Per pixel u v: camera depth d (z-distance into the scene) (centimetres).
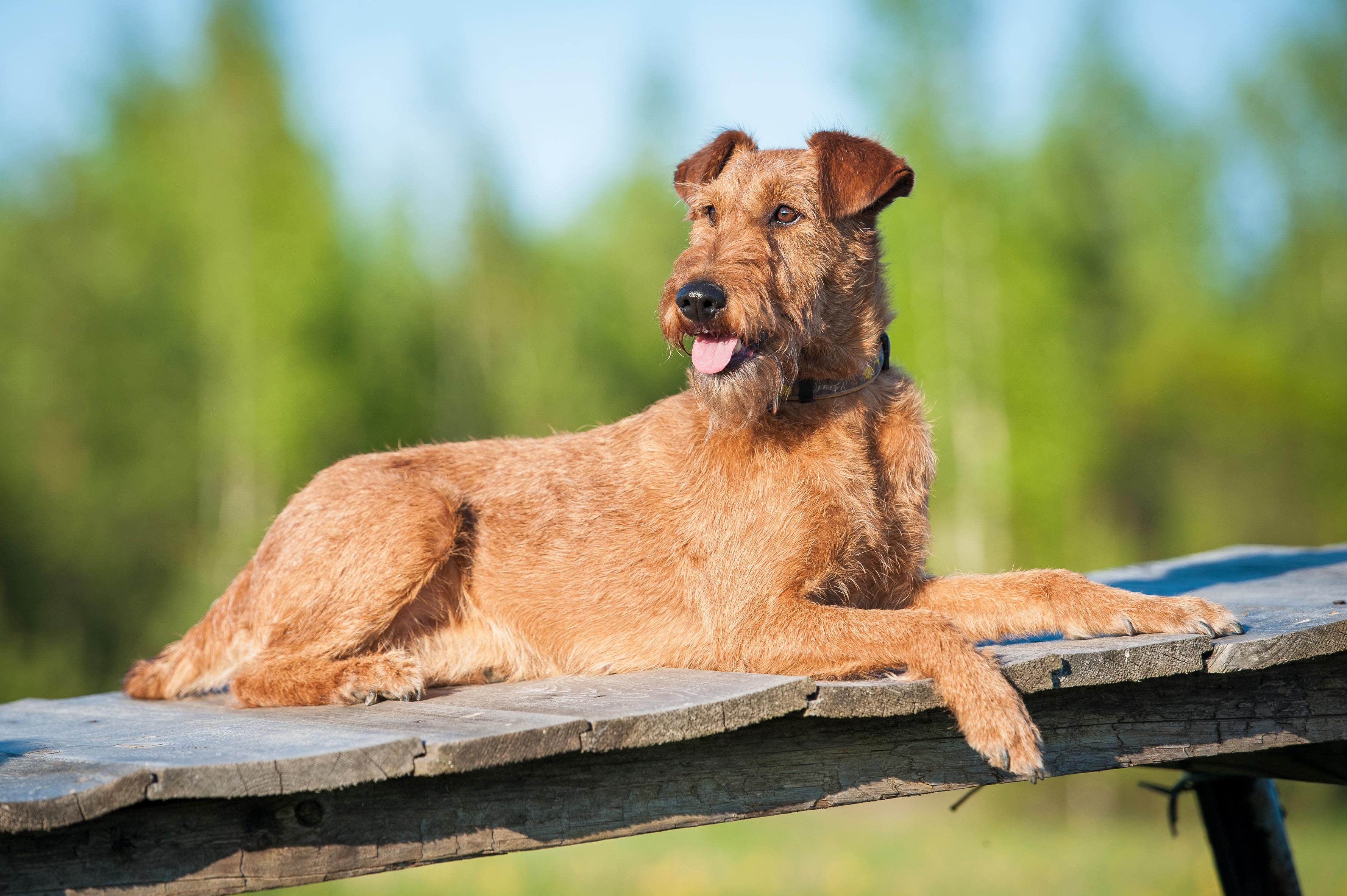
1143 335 2817
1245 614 493
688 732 358
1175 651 414
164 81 2197
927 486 522
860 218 519
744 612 475
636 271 2656
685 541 500
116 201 2109
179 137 2148
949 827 2036
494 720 373
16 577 2092
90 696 566
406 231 2714
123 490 2075
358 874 329
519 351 2648
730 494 490
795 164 523
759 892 1349
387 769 320
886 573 505
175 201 2105
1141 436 2869
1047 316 2097
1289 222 3122
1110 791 2298
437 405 2530
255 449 2055
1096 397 2366
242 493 2081
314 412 2070
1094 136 2473
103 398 2081
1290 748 523
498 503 535
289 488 2062
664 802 369
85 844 303
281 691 467
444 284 2753
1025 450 2072
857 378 509
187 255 2092
